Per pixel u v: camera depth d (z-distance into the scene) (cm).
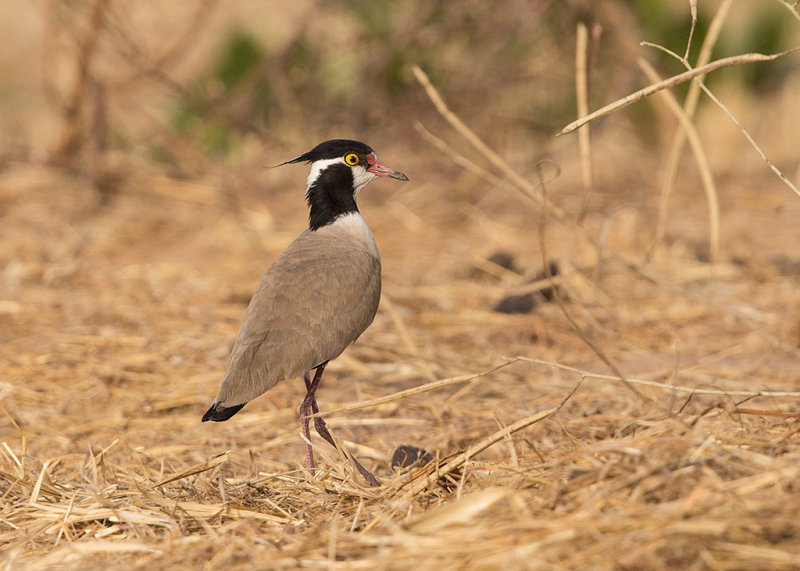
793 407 891
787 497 567
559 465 694
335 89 2077
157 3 2159
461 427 981
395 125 2030
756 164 2220
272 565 586
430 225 1842
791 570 515
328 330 858
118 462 931
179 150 2108
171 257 1672
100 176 2014
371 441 977
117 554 641
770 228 1744
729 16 2047
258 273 1570
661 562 526
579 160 2231
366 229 961
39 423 1056
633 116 2217
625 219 1789
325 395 1117
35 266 1593
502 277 1509
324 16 2028
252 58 2119
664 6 1919
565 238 1719
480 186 1995
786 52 725
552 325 1298
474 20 1994
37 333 1316
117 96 2148
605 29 1945
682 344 1209
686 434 696
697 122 2189
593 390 1052
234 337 1279
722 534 540
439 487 725
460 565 547
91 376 1177
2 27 2894
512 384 1102
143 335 1298
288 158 2114
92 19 2022
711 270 1473
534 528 572
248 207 1941
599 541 548
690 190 2039
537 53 2020
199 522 693
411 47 2009
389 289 1461
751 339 1196
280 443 976
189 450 961
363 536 606
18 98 2675
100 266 1619
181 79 2252
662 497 601
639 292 1405
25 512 727
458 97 2014
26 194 2009
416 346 1241
